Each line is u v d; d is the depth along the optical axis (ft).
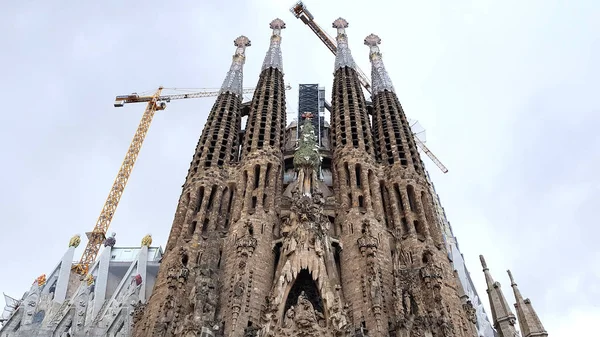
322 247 143.84
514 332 146.41
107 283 240.94
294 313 128.26
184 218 169.78
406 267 148.56
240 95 234.38
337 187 182.80
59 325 198.18
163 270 151.23
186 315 131.13
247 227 158.51
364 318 132.36
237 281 138.51
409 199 177.58
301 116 243.19
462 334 134.41
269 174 184.03
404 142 196.54
